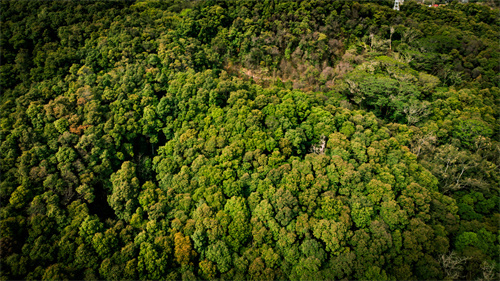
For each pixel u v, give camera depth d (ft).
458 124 176.45
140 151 177.37
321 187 135.74
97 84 178.81
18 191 129.39
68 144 151.33
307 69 218.59
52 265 113.50
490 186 153.28
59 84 174.29
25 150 145.79
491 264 119.14
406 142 164.86
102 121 162.30
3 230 117.91
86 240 123.24
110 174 154.20
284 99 173.88
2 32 199.41
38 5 217.97
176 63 188.14
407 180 139.54
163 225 130.93
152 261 116.67
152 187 146.61
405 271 114.62
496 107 193.26
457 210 137.69
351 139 157.28
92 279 113.91
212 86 174.29
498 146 167.22
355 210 126.93
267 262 120.37
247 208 133.28
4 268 111.14
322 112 164.76
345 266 114.11
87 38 204.23
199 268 122.31
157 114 171.42
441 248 121.39
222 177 140.26
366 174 138.21
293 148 156.35
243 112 159.53
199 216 129.59
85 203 137.18
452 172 154.40
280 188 133.59
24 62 185.68
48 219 126.72
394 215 124.26
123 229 131.23
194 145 155.12
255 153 147.84
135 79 181.16
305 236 123.75
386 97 184.85
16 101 164.04
